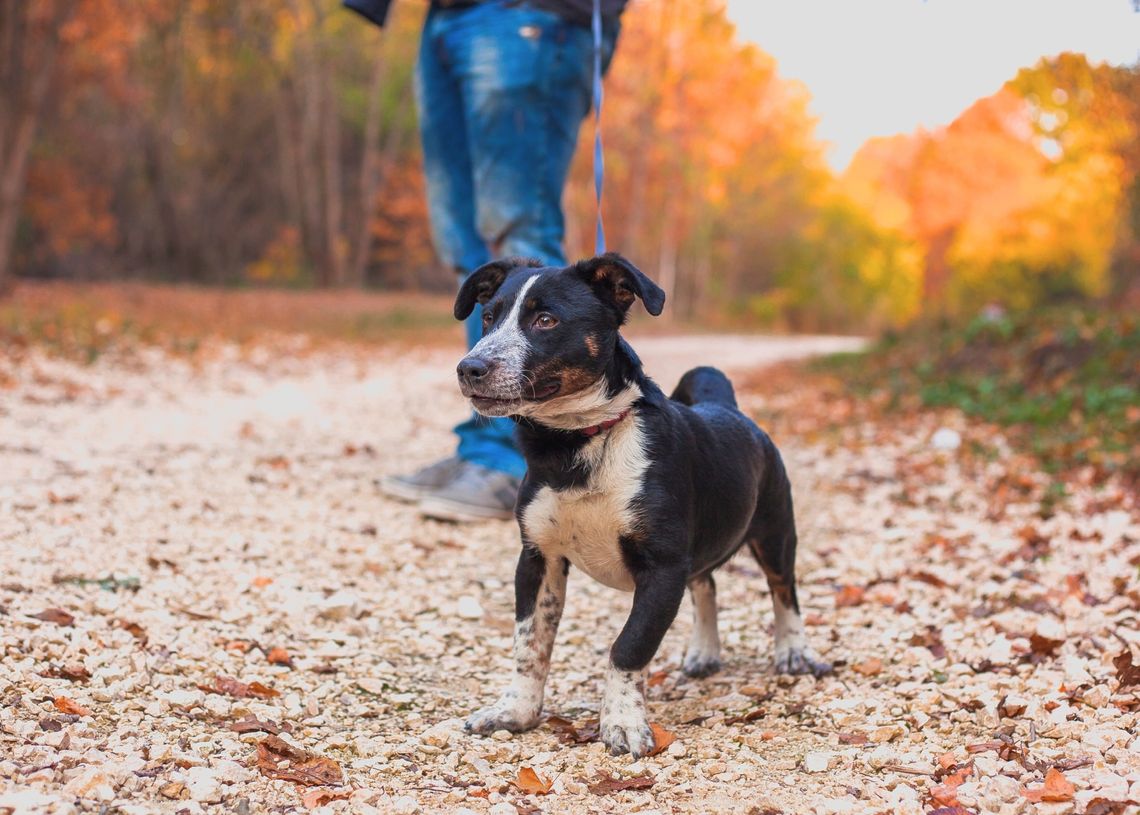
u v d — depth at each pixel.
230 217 39.66
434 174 6.55
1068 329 13.45
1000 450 9.30
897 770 3.16
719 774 3.16
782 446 10.13
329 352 17.34
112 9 22.69
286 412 10.39
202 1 34.97
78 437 7.91
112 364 12.55
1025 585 5.08
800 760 3.27
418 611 4.76
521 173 6.09
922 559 5.80
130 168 35.44
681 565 3.42
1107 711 3.43
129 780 2.84
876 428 11.31
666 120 39.81
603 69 6.38
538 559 3.58
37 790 2.71
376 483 6.92
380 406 11.46
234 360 14.63
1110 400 10.27
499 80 5.93
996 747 3.23
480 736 3.49
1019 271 42.00
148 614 4.21
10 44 20.70
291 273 40.00
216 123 39.16
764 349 29.30
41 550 4.88
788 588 4.18
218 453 7.75
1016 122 38.38
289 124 39.22
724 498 3.68
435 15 6.31
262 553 5.32
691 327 41.69
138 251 36.41
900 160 42.56
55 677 3.50
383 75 42.84
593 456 3.38
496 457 6.45
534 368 3.30
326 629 4.41
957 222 40.72
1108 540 5.94
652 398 3.49
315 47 37.53
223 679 3.69
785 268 64.75
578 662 4.29
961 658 4.12
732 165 48.97
